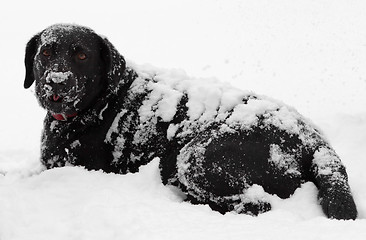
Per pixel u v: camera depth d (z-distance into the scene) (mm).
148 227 3422
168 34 17688
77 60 4312
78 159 4531
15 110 9734
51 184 4152
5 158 6277
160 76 4840
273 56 13688
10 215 3633
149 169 4316
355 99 8961
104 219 3514
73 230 3449
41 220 3596
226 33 17375
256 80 11242
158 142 4480
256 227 3443
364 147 5625
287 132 4184
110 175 4348
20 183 4227
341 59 12625
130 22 19891
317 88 10086
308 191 4004
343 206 3703
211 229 3418
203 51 14938
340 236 3207
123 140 4551
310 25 17031
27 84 4754
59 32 4340
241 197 3939
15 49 15562
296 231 3342
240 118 4195
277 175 4039
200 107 4445
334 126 6320
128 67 4773
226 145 4043
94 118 4500
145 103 4605
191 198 4113
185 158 4141
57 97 4207
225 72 12312
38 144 7391
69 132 4512
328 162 4074
